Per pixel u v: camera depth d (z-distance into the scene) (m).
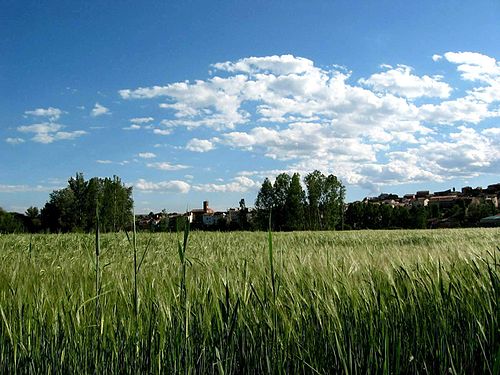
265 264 4.30
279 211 69.56
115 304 3.14
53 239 15.66
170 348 2.70
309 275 3.69
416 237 19.52
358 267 4.00
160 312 2.93
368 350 2.72
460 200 118.88
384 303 3.03
